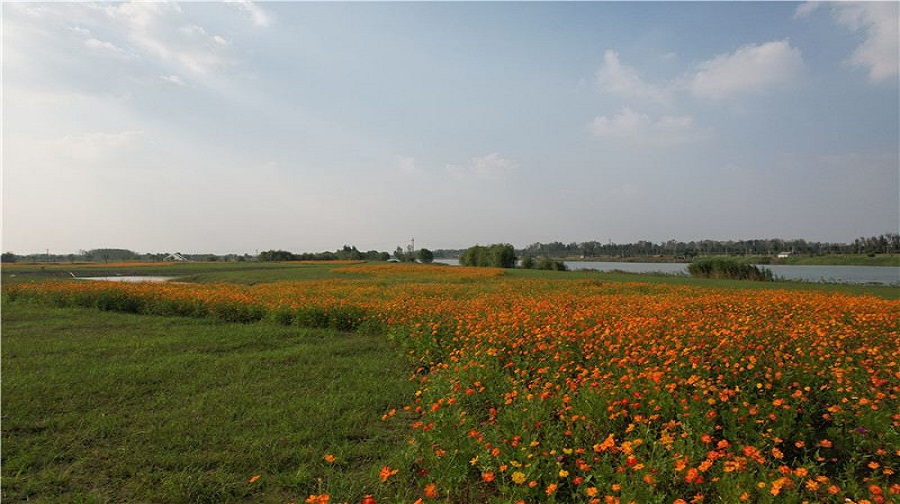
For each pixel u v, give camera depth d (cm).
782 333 678
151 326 1118
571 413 434
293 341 966
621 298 1428
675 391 464
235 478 408
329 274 3778
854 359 566
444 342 805
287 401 588
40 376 677
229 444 469
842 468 382
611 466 344
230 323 1185
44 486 399
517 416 422
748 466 325
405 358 810
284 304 1262
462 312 1051
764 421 407
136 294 1427
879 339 685
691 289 2038
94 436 487
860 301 1165
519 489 324
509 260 5988
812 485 289
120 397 598
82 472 422
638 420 386
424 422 437
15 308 1422
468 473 384
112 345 886
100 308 1418
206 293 1428
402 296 1650
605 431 417
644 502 295
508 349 706
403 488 373
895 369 520
